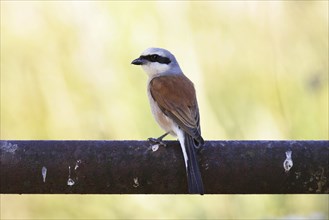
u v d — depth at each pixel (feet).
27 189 20.20
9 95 38.55
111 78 37.78
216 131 36.19
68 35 38.60
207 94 36.76
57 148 20.06
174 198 35.70
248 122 36.40
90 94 37.81
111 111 37.14
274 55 37.81
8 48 38.91
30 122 38.29
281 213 35.27
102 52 38.22
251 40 38.11
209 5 38.42
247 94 37.09
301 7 38.22
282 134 36.19
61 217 37.35
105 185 20.31
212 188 20.56
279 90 36.91
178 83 28.60
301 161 20.26
